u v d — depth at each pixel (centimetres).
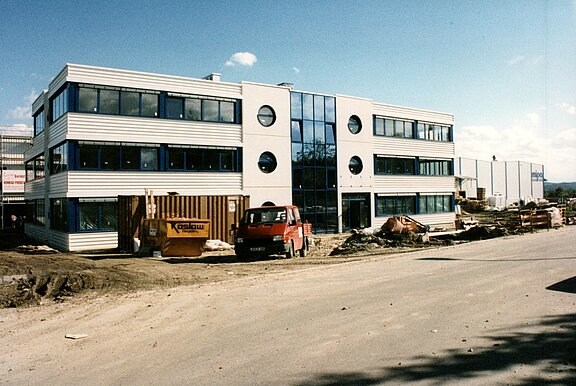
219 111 2784
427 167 3931
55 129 2600
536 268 1265
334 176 3266
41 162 3059
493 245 2028
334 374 530
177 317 849
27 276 1418
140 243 2008
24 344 720
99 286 1254
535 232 2844
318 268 1448
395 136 3672
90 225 2359
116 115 2428
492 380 492
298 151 3086
